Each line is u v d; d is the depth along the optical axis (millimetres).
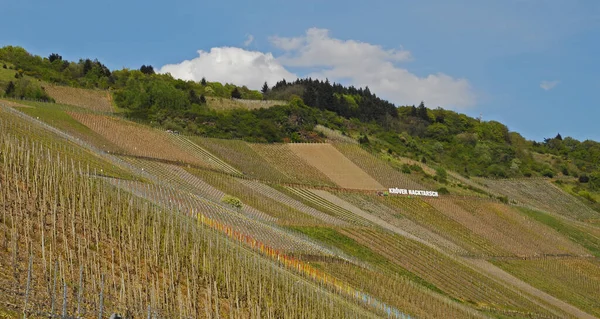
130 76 186375
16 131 65562
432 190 130250
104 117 116062
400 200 118875
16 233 34906
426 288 71438
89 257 37938
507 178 179000
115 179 63250
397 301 62625
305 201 102125
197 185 88875
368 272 68438
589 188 183500
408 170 141500
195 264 44375
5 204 40844
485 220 119312
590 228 136375
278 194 101500
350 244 80438
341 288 57906
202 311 38906
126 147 100625
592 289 96688
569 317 79125
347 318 49188
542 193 169000
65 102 142875
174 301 38312
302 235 75250
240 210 78250
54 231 37750
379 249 82000
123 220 46219
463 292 76062
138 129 115438
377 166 138500
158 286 37188
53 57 192125
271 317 42750
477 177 172500
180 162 102438
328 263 66375
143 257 42438
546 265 103375
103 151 87562
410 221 106875
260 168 118938
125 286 37000
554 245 115125
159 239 44031
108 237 43250
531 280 93062
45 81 154875
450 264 85375
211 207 71250
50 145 66188
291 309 44188
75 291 33281
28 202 42188
